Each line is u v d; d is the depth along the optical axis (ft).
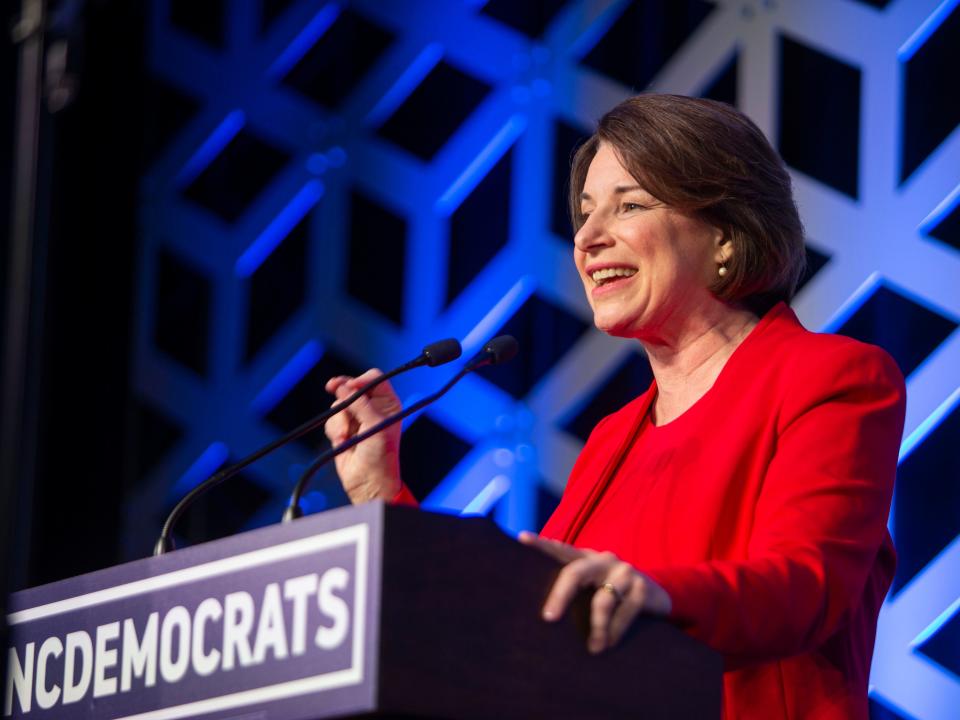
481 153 18.54
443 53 19.11
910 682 14.65
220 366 19.77
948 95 15.94
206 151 20.43
